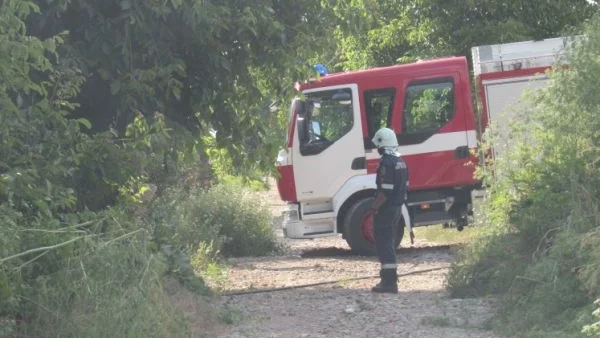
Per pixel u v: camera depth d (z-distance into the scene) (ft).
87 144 37.78
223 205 69.72
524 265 39.65
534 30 79.51
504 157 44.91
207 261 59.11
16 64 30.58
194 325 36.78
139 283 31.86
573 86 41.47
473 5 78.84
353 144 64.34
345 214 64.95
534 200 40.63
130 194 42.29
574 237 35.22
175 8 39.68
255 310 42.57
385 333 36.14
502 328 34.86
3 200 32.24
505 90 62.95
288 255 68.44
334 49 47.50
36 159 34.45
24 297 29.27
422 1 80.53
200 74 46.39
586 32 43.11
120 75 41.42
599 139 40.40
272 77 47.62
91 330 29.07
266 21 43.14
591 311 31.83
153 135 40.34
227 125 47.65
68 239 30.66
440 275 53.26
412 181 63.82
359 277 54.08
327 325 38.45
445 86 64.03
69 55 39.60
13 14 30.25
